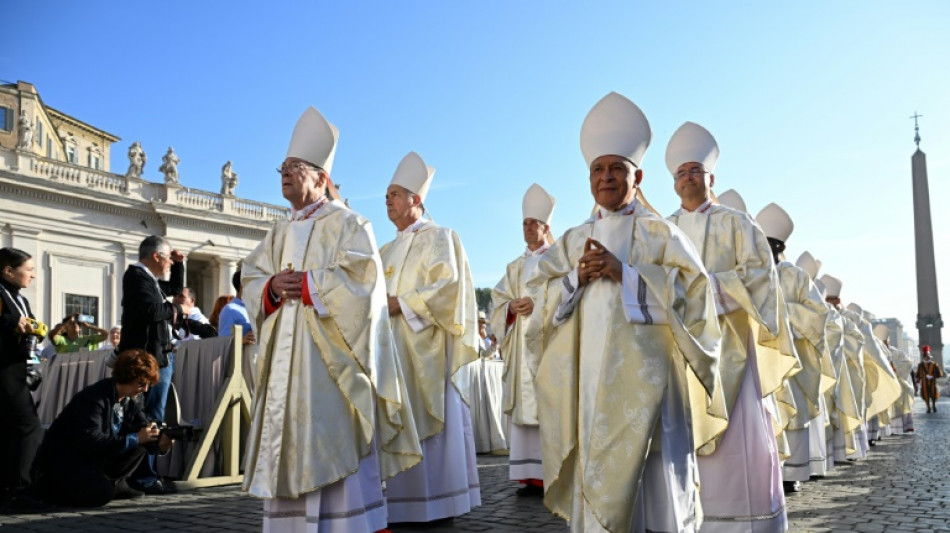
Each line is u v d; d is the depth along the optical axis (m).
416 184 6.24
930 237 39.53
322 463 3.93
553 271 4.09
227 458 7.53
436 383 5.68
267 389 4.16
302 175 4.46
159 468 8.02
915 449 11.21
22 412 6.16
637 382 3.58
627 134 4.00
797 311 7.36
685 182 5.39
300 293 4.11
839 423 9.15
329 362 4.05
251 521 5.56
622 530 3.46
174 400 7.61
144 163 38.53
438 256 5.90
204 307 41.31
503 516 5.91
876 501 6.41
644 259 3.87
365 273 4.21
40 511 6.00
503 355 7.57
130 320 6.95
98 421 6.31
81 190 35.16
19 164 33.47
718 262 5.14
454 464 5.73
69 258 35.09
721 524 4.50
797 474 7.00
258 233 42.44
